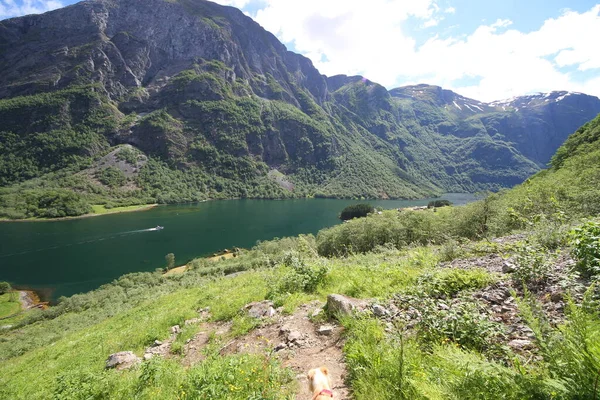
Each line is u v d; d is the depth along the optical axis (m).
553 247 8.62
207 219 149.62
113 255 92.12
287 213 169.62
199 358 8.06
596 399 2.59
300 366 5.97
